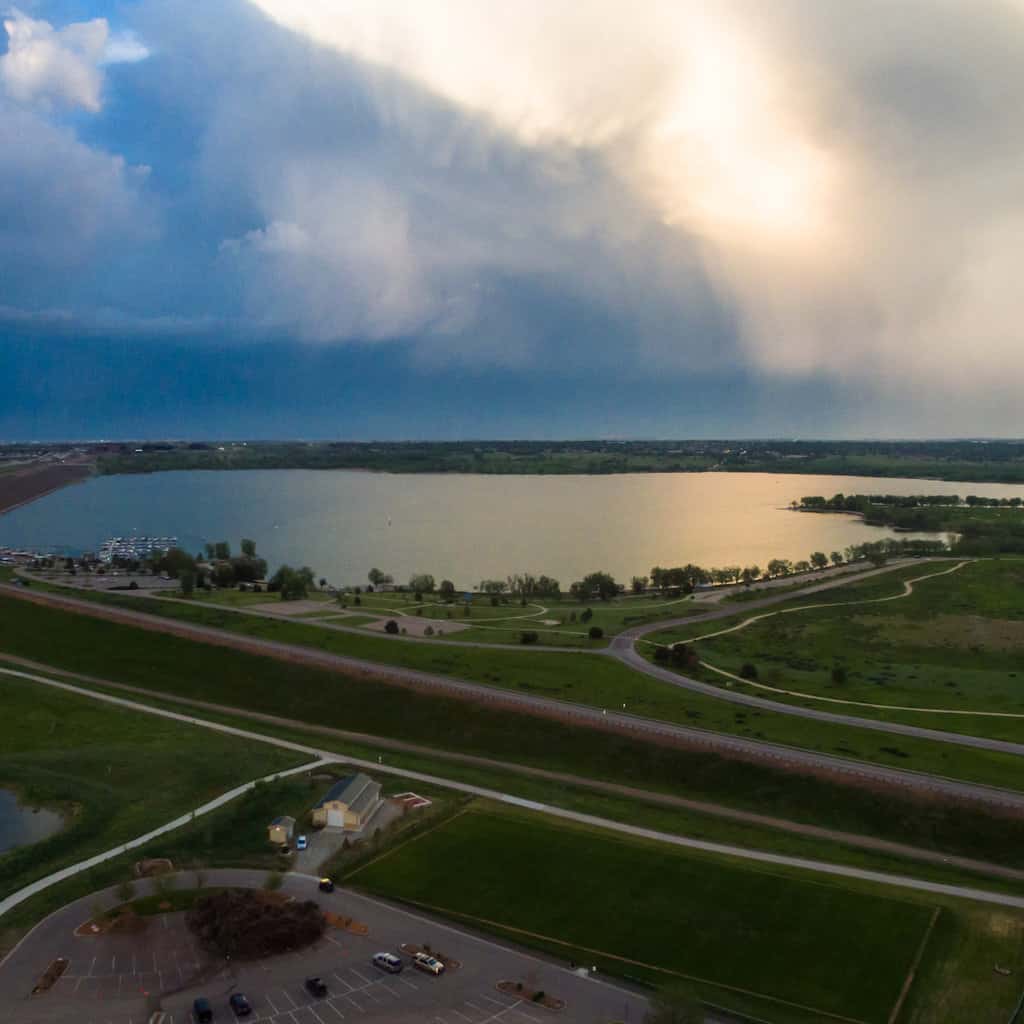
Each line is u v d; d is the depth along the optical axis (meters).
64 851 98.31
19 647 198.38
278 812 110.44
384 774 125.94
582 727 140.38
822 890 93.69
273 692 167.62
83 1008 69.81
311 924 82.69
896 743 132.75
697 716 145.00
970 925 86.94
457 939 82.44
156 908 85.88
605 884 94.00
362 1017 69.81
